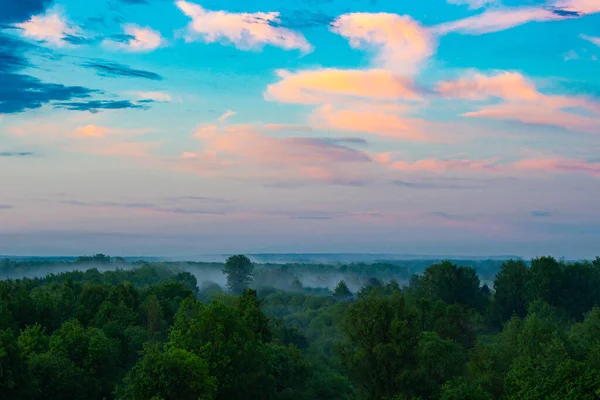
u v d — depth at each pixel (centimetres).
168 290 12731
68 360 6950
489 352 7250
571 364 5459
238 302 8794
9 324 8906
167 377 5741
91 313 10106
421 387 7231
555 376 5444
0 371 5700
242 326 7038
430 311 10444
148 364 5806
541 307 13825
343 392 8950
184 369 5816
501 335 8506
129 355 8481
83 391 6794
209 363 6531
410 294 16412
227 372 6569
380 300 7688
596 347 5966
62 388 6575
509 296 15750
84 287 11469
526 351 6944
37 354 7050
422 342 7806
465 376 7450
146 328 9994
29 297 9988
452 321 10369
